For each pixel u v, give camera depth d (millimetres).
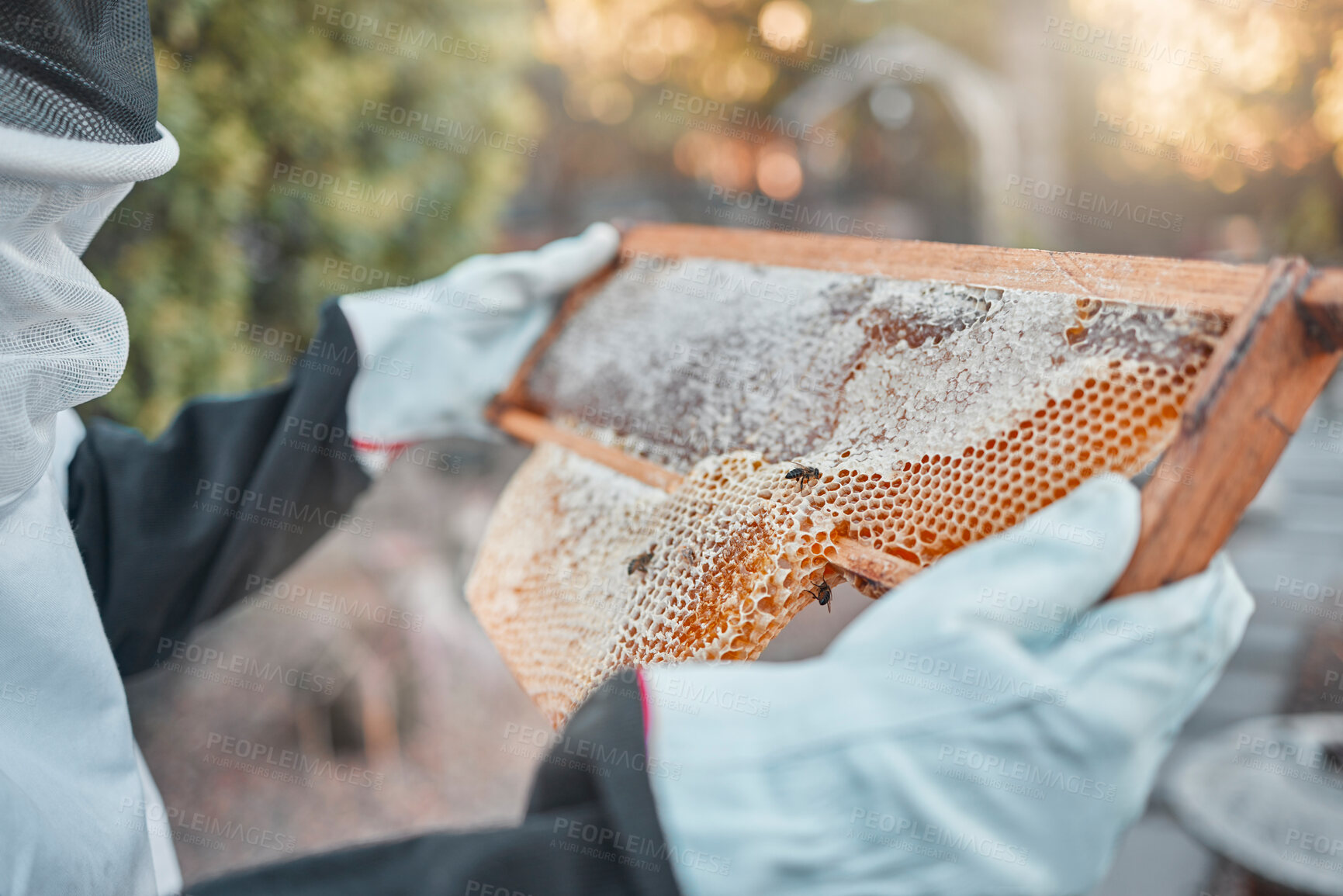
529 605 654
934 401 561
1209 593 477
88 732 592
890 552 545
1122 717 453
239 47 1537
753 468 591
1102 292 531
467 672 1899
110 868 583
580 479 674
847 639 482
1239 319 478
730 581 559
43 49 499
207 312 1534
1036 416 527
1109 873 1329
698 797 456
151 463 712
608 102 7785
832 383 603
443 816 1570
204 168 1455
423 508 2232
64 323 556
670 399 666
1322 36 5605
